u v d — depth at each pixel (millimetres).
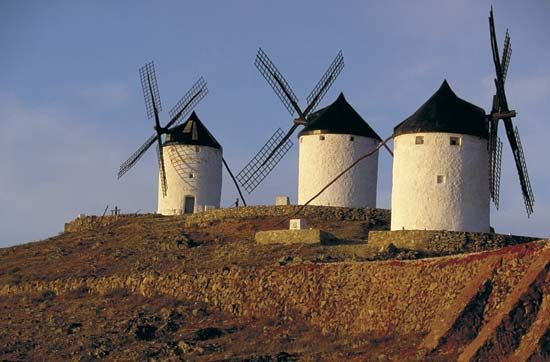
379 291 57500
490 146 69188
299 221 70312
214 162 90562
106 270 71938
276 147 85750
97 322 62875
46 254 79562
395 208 69875
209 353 56594
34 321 64688
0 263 79188
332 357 52812
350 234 72000
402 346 52500
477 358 48094
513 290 50750
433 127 68625
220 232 76750
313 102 85438
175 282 65750
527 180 69250
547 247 51781
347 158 79750
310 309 59531
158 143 89750
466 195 68375
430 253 64562
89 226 87375
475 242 65562
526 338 47969
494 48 67938
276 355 53812
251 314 61406
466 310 51375
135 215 87000
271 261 65312
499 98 68562
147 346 58312
